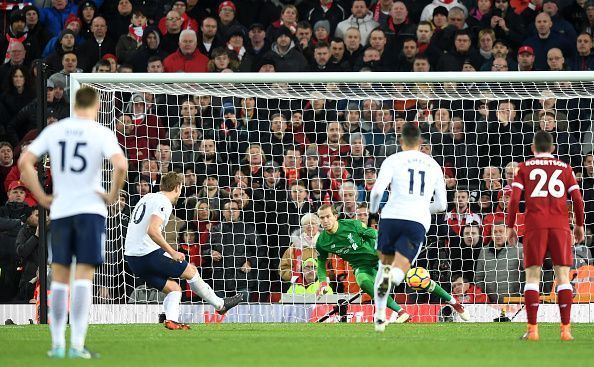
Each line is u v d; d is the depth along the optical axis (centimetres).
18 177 5100
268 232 4825
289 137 5103
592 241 4772
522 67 5241
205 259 4688
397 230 3045
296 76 4262
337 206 4897
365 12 5638
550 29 5441
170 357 2323
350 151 4934
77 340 2289
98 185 2297
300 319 4412
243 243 4616
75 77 4222
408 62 5334
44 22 5828
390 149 5022
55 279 2278
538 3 5691
